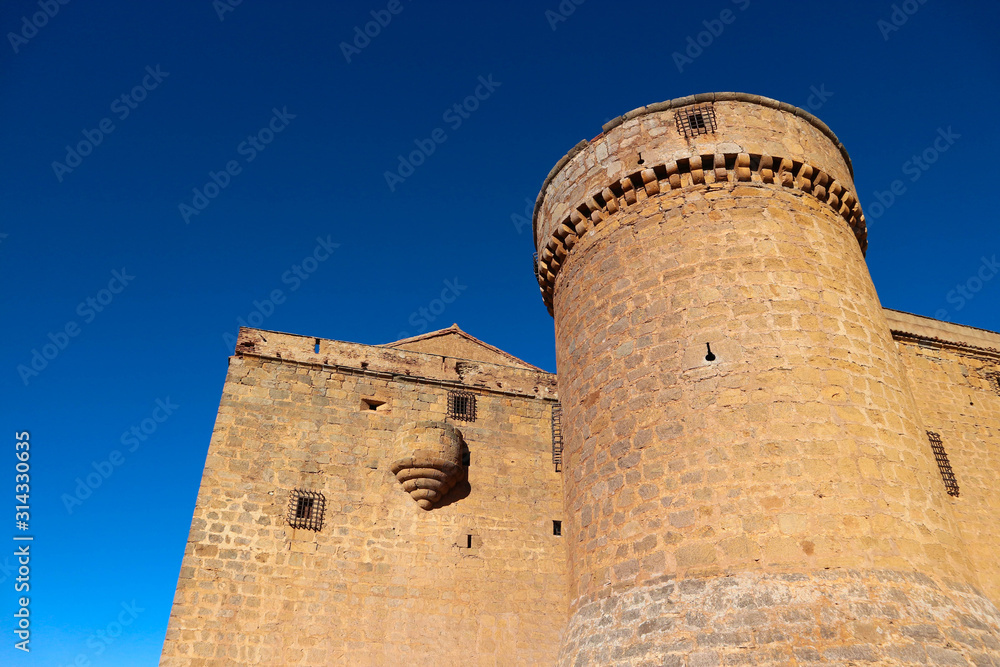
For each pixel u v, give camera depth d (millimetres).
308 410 22203
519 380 25281
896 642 9539
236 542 19547
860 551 10453
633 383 13078
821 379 11953
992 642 10180
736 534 10812
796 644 9625
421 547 21078
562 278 16250
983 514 18469
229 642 18234
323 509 20734
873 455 11445
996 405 20781
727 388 11961
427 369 24359
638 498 12062
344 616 19422
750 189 13953
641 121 15188
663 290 13445
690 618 10367
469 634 20203
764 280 12883
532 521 22656
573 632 12195
